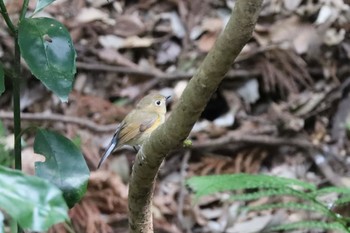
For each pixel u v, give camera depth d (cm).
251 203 688
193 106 236
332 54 790
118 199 679
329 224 430
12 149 666
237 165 729
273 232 655
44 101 795
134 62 819
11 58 794
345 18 805
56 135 308
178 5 855
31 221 187
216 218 677
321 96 764
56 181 302
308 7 818
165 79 791
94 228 654
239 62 782
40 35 281
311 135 750
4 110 781
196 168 723
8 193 190
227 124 752
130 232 322
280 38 796
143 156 274
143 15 858
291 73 779
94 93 798
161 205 685
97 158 718
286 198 687
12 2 841
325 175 718
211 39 820
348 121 748
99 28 839
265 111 768
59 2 865
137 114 498
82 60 810
